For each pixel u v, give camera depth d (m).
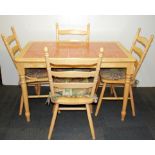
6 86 3.00
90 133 2.01
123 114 2.17
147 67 2.95
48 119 2.22
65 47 2.24
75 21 2.71
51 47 2.23
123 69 2.28
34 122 2.17
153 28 2.74
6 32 2.74
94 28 2.74
